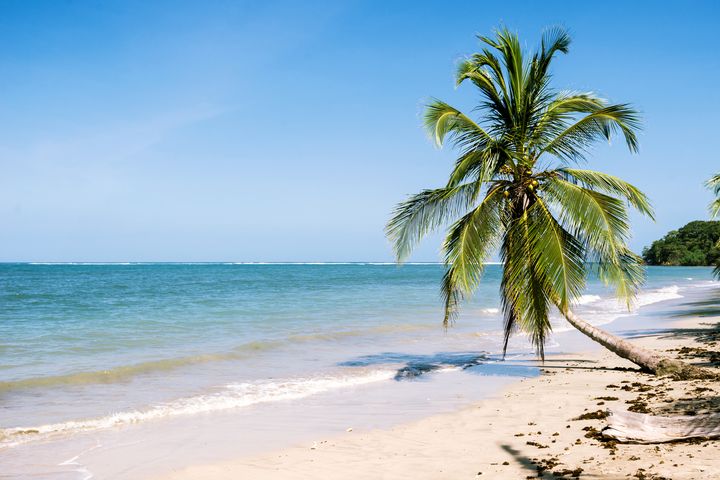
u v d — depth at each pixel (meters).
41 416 9.71
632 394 10.06
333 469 6.89
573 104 12.55
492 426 8.59
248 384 12.49
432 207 12.59
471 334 22.09
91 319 25.30
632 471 5.46
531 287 11.66
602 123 12.36
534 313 11.66
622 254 11.84
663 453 6.00
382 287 59.06
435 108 12.45
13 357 15.48
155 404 10.60
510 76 12.81
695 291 51.53
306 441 8.27
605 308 34.06
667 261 142.62
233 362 15.34
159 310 29.94
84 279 72.69
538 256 11.42
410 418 9.52
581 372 13.19
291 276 96.00
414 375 13.62
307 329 22.67
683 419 6.96
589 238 11.34
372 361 15.78
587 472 5.63
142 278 78.12
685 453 5.88
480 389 11.91
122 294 42.88
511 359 16.08
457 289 12.59
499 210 12.34
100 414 9.86
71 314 27.44
